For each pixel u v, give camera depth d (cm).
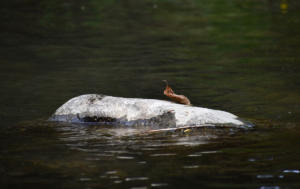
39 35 3869
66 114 1744
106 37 3775
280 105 1959
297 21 4178
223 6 5144
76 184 1120
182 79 2505
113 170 1207
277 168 1202
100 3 5484
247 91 2227
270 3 5206
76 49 3356
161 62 2941
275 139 1441
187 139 1459
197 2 5444
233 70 2689
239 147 1374
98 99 1756
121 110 1689
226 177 1149
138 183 1120
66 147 1408
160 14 4800
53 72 2702
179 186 1097
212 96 2148
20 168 1230
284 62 2836
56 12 4944
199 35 3809
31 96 2181
